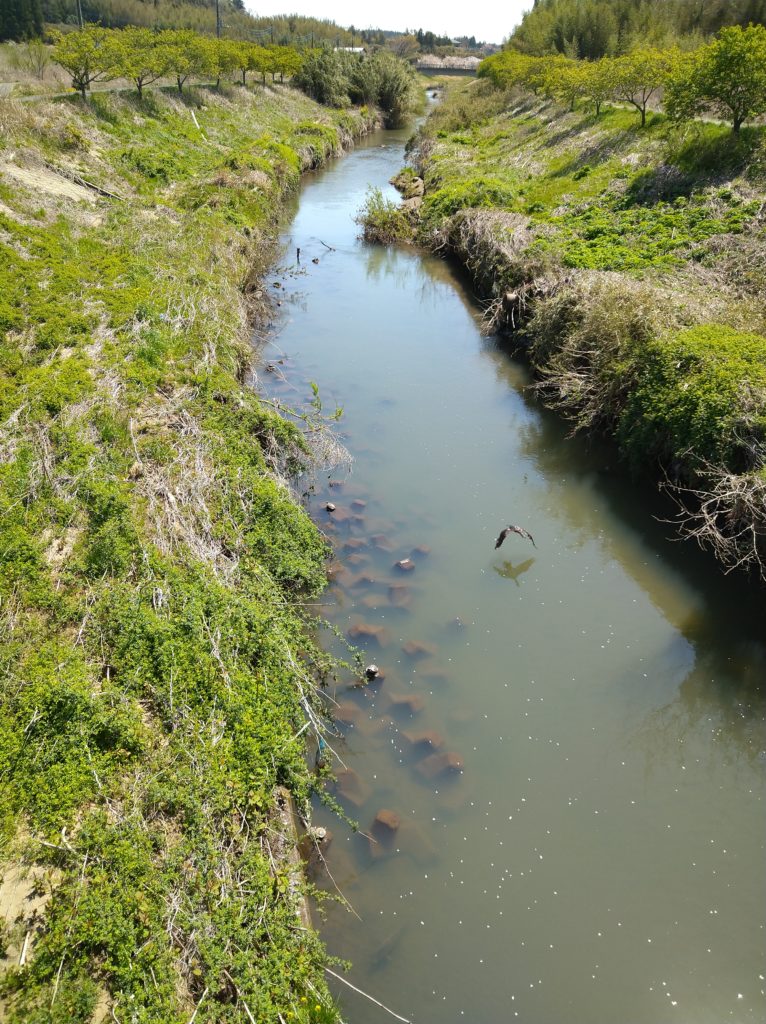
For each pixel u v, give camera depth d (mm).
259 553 8438
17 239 14203
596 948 5656
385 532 10305
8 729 5488
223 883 4969
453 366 15672
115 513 7785
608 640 8594
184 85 34938
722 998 5363
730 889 6066
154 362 11188
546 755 7234
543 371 13766
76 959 4336
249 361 13680
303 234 25469
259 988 4484
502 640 8570
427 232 24281
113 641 6504
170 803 5344
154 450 9148
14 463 8242
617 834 6512
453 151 32406
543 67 36281
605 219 18156
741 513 9016
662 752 7273
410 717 7582
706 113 20875
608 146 23016
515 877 6148
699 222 16141
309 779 6242
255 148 29906
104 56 25641
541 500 11172
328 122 42781
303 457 11125
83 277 13672
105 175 21000
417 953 5594
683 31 37844
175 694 6113
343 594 9172
